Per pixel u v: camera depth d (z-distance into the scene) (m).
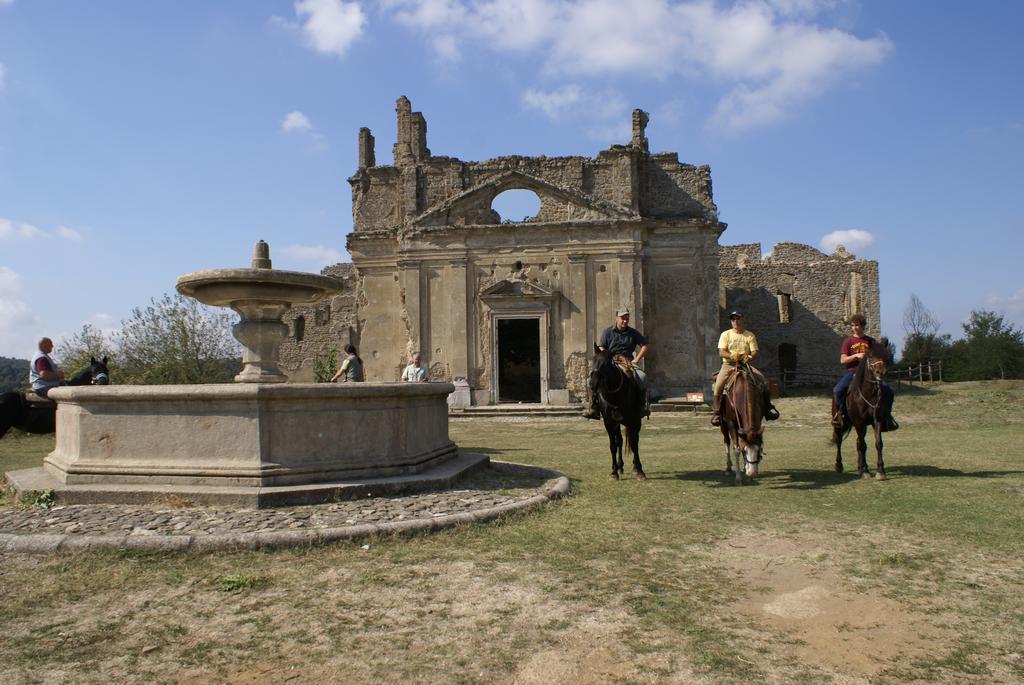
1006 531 6.89
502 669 4.03
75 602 5.09
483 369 30.34
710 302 30.81
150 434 8.32
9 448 17.08
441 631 4.56
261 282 9.52
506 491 8.92
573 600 5.12
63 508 7.65
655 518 7.67
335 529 6.57
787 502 8.47
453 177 31.77
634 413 10.43
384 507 7.75
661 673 3.97
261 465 8.00
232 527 6.77
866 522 7.37
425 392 9.64
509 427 24.23
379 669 4.03
